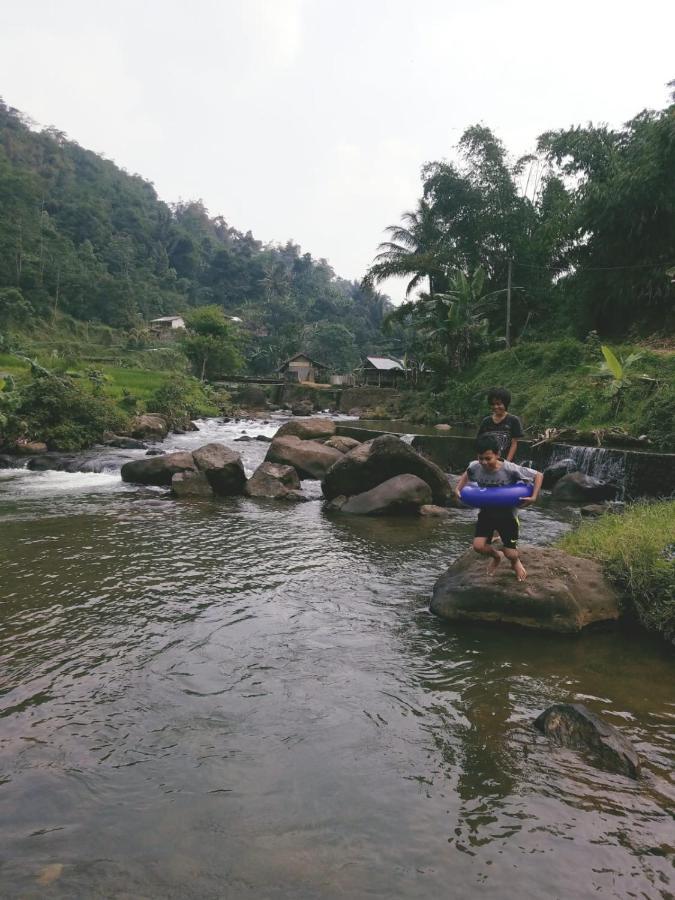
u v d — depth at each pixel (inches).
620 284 1080.2
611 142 1157.7
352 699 152.8
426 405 1220.5
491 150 1449.3
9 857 96.1
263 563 274.1
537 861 98.8
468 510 426.0
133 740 131.3
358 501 409.4
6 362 1275.8
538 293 1370.6
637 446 583.5
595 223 1067.3
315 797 113.3
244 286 4869.6
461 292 1249.4
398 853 99.5
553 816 110.1
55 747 127.5
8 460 593.0
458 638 195.5
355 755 127.8
